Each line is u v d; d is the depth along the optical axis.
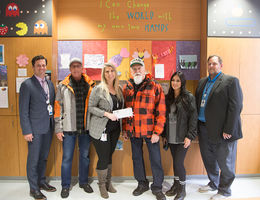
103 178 2.19
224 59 2.60
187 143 2.06
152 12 2.73
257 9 2.60
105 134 2.07
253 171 2.70
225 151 2.14
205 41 2.62
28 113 2.16
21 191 2.38
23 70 2.55
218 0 2.56
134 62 2.11
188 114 2.10
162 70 2.73
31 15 2.53
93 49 2.72
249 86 2.63
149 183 2.60
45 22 2.53
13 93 2.57
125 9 2.72
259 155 2.70
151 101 2.09
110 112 2.09
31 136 2.14
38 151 2.21
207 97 2.21
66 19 2.72
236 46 2.60
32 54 2.55
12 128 2.59
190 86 2.88
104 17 2.72
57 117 2.20
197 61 2.77
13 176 2.64
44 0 2.52
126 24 2.73
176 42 2.74
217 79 2.17
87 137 2.33
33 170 2.20
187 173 2.69
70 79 2.24
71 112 2.20
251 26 2.61
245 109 2.65
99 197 2.24
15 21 2.53
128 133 2.16
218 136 2.12
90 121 2.16
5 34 2.54
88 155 2.44
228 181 2.20
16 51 2.55
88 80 2.28
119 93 2.17
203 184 2.55
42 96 2.20
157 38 2.75
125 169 2.68
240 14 2.59
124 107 2.24
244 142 2.67
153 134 2.08
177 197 2.12
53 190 2.37
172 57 2.75
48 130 2.26
